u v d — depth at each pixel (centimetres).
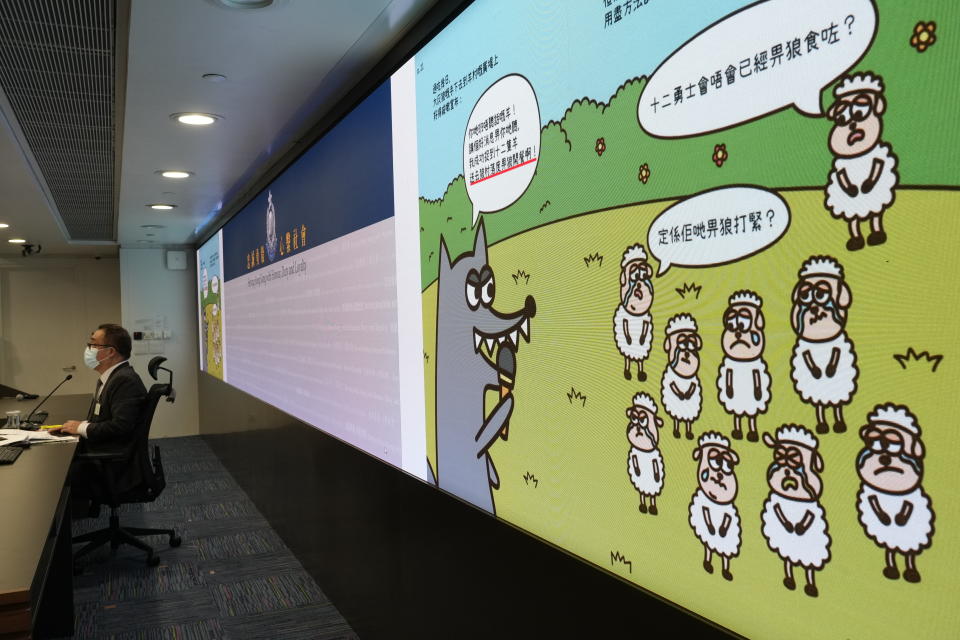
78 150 363
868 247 88
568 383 149
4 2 204
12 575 154
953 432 79
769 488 103
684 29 116
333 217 307
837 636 94
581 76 142
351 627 291
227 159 386
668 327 122
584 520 145
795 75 97
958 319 79
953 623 80
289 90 276
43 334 837
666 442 123
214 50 233
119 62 249
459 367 196
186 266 768
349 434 292
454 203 197
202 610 314
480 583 183
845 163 90
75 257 848
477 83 183
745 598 108
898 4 83
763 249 103
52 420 437
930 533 82
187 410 771
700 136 113
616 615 133
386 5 203
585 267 143
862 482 90
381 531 253
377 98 253
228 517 462
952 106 78
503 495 175
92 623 302
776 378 102
